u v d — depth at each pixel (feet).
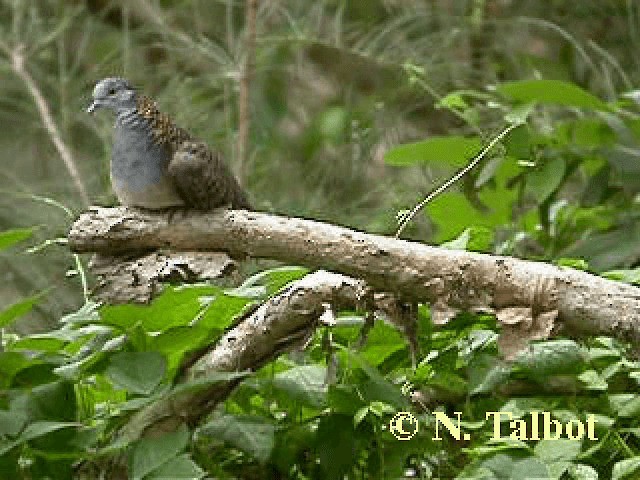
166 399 22.59
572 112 42.78
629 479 23.40
